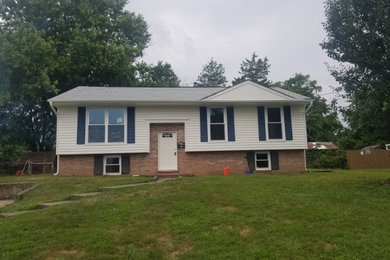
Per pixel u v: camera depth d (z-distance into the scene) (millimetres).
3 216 6816
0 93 16812
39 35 18750
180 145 14516
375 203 6641
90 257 4199
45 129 24359
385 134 9062
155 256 4254
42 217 6141
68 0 22719
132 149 13961
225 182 9234
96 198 7727
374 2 8312
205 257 4176
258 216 5844
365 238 4676
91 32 22109
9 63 16516
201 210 6289
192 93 16344
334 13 8883
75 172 13656
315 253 4238
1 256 4242
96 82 24469
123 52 23250
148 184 9602
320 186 8555
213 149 14570
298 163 15180
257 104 15125
